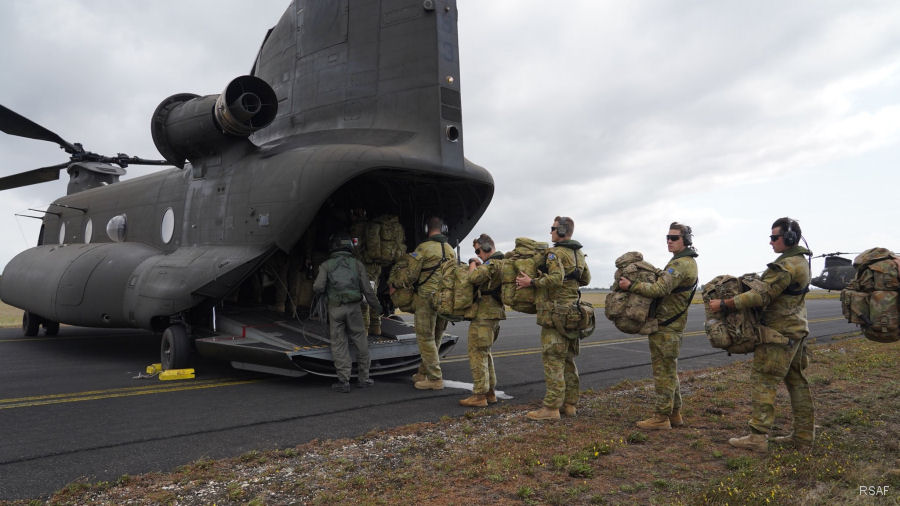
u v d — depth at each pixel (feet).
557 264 14.85
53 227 40.98
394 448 12.91
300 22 27.02
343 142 23.30
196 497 9.93
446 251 20.59
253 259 21.97
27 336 38.75
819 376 21.15
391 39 24.16
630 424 14.97
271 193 22.38
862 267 12.00
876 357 25.85
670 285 13.75
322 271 20.11
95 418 15.75
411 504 9.46
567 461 11.58
